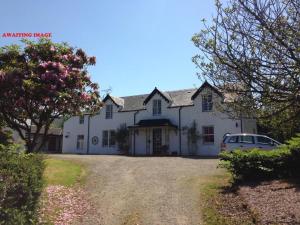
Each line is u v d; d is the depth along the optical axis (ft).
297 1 21.56
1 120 47.26
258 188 40.73
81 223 34.27
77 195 44.47
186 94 116.47
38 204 25.58
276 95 22.12
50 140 166.20
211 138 104.73
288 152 45.62
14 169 22.11
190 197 41.78
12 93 44.83
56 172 57.11
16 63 47.24
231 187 44.42
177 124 110.73
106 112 126.31
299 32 21.07
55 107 46.11
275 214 30.96
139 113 119.03
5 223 19.81
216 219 33.37
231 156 47.37
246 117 24.35
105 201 41.96
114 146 122.83
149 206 39.17
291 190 37.63
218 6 23.54
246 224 30.73
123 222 34.50
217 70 23.81
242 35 22.49
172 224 33.17
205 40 23.89
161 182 50.52
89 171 60.80
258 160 46.19
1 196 19.85
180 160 76.74
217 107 25.86
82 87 50.49
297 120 24.73
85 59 51.72
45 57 49.03
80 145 130.82
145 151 115.34
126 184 50.26
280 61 21.56
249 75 21.94
